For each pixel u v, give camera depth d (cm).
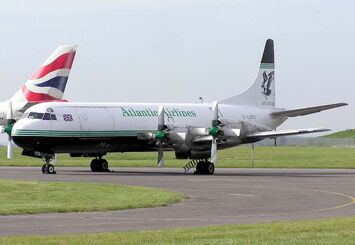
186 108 9156
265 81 9944
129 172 8581
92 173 8194
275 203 4662
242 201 4794
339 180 7119
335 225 3259
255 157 14412
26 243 2705
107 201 4603
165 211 4134
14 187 5319
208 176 7794
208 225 3412
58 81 11000
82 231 3173
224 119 8625
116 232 3069
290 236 2898
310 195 5309
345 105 9050
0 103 11075
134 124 8531
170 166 10394
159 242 2744
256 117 9712
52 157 8081
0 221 3575
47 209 4088
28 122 7888
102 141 8319
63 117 8025
